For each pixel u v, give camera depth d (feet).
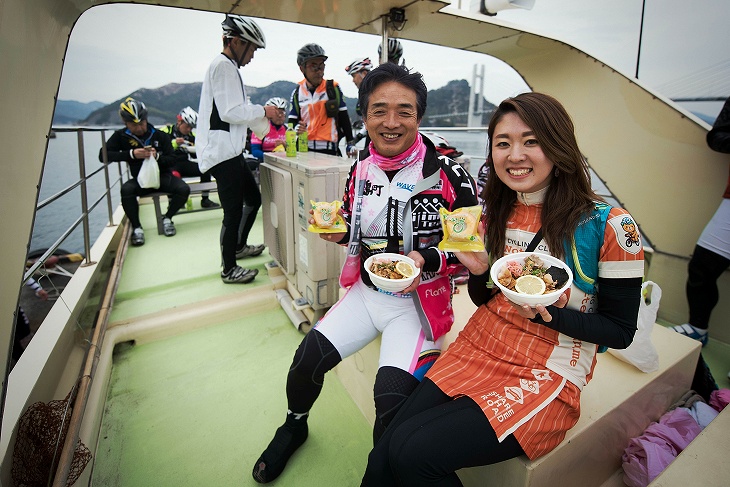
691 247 9.00
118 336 8.11
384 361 4.77
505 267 3.67
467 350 4.42
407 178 4.86
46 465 4.61
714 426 3.96
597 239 3.56
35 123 3.84
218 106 8.34
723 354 8.29
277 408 6.76
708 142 7.64
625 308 3.52
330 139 12.98
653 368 5.01
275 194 9.16
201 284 10.10
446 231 4.15
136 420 6.48
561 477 3.99
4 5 3.37
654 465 4.45
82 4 4.90
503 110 3.78
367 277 5.28
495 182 4.22
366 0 6.62
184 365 7.80
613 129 9.50
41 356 5.85
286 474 5.55
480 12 8.57
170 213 14.26
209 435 6.21
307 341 5.15
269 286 9.95
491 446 3.43
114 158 13.08
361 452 5.90
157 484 5.41
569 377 3.75
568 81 9.91
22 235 3.59
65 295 7.96
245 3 6.59
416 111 4.51
